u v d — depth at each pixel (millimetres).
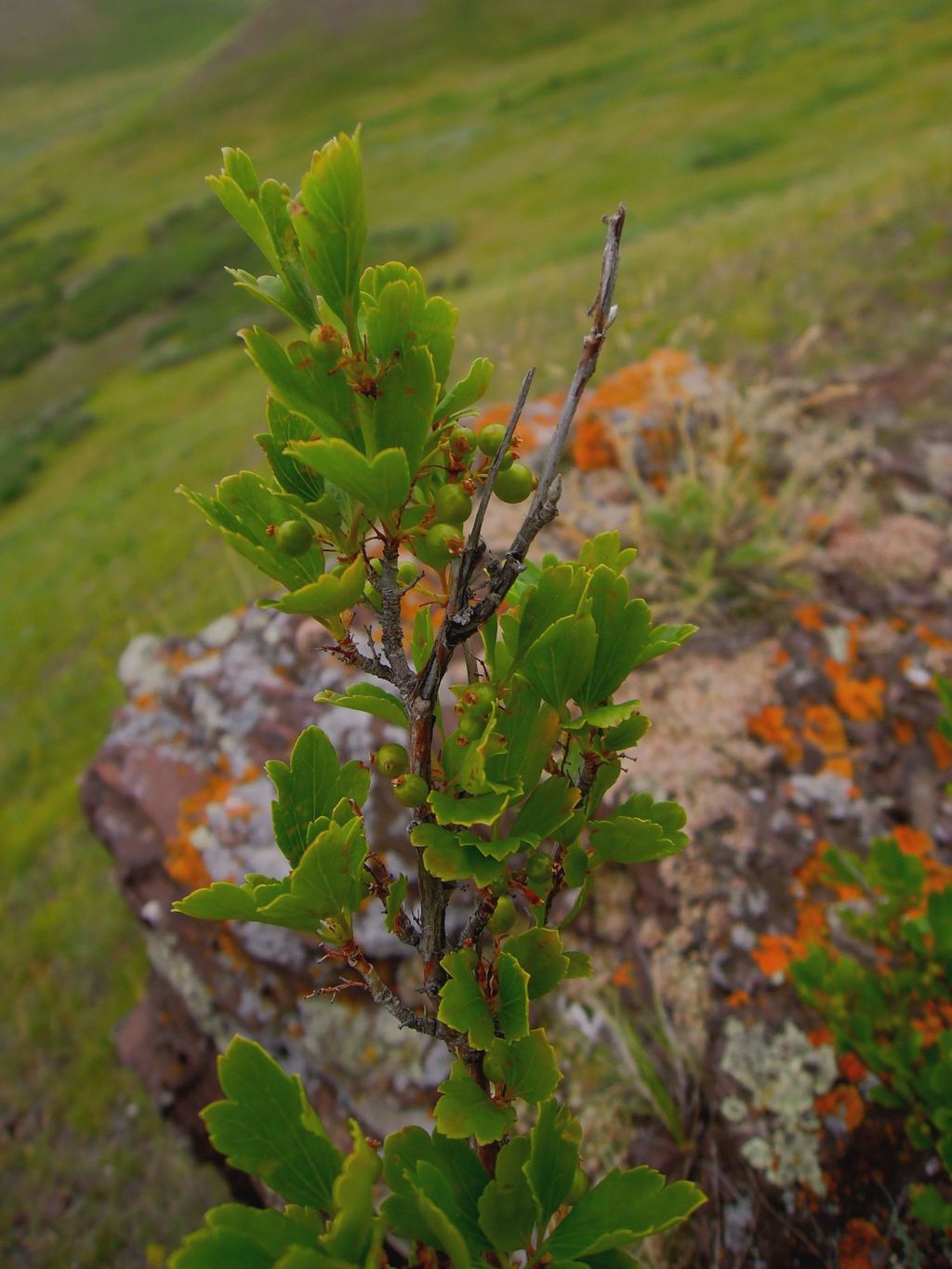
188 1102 4184
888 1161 2604
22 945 5969
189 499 1012
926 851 3291
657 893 3252
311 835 1135
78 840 6727
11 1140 5016
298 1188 1046
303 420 1045
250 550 1004
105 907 5980
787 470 5145
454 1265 944
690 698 3787
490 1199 1090
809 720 3643
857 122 26000
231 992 3701
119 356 39094
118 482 18688
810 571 4328
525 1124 3055
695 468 4922
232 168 909
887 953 2922
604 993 3193
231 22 135500
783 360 8305
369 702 1100
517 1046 1073
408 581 1109
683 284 10570
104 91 110625
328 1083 3512
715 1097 2799
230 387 26672
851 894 3141
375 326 865
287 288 938
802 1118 2693
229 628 4578
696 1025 2953
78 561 13305
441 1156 1175
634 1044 2938
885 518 4688
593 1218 1103
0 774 8492
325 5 75375
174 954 3893
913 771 3488
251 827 3775
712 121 33469
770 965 2988
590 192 30516
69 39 129750
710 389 5434
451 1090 1074
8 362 41219
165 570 10562
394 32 71312
